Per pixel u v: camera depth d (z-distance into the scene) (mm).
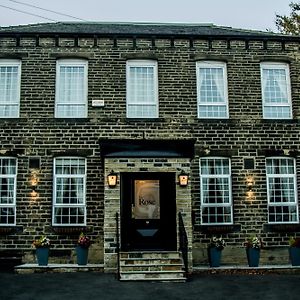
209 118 17281
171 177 16188
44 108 16922
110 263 14688
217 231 16438
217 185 17062
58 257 16000
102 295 11625
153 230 15961
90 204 16422
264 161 17203
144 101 17406
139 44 17594
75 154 16672
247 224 16719
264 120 17438
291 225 16688
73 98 17266
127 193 16125
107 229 14797
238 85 17688
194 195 16719
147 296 11570
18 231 16125
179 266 14000
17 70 17328
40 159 16594
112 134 16891
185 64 17625
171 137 17031
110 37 17500
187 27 20234
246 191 16953
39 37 17359
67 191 16656
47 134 16750
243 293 11992
